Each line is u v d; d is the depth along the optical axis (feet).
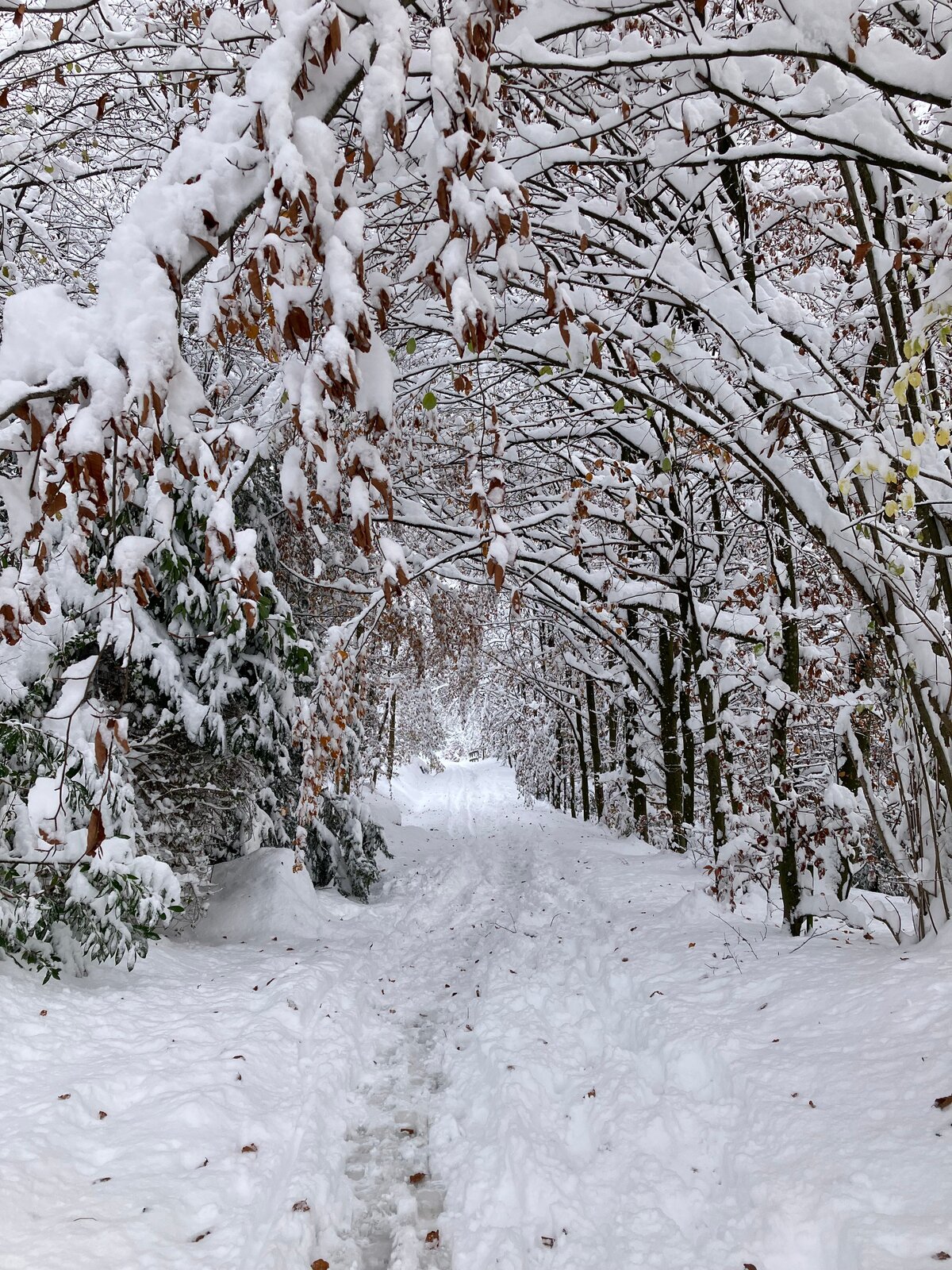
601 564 39.55
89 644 21.30
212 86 12.74
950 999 12.29
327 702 19.79
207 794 29.30
